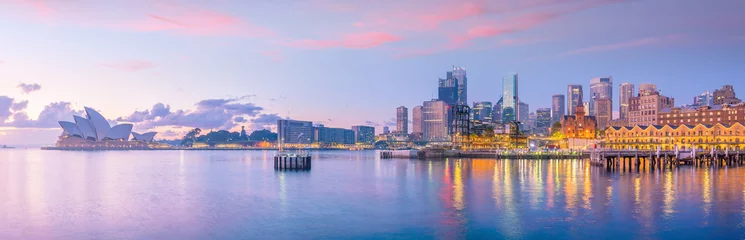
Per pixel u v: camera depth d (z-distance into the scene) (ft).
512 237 157.89
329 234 165.07
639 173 355.15
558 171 384.47
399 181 317.01
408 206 212.84
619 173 357.00
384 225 176.55
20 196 260.42
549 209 199.52
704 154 466.70
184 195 258.78
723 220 175.22
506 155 620.90
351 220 185.57
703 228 164.55
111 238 163.32
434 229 169.68
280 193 261.65
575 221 176.96
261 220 187.73
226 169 486.38
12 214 204.64
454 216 189.47
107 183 333.21
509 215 189.26
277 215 196.95
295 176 369.91
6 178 380.58
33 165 596.29
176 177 382.01
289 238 160.66
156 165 591.78
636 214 186.80
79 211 211.00
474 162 550.36
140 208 217.15
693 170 382.01
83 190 288.30
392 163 565.94
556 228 167.43
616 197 227.40
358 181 320.91
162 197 252.01
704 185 269.64
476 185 284.61
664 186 266.57
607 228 166.09
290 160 445.37
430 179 327.47
